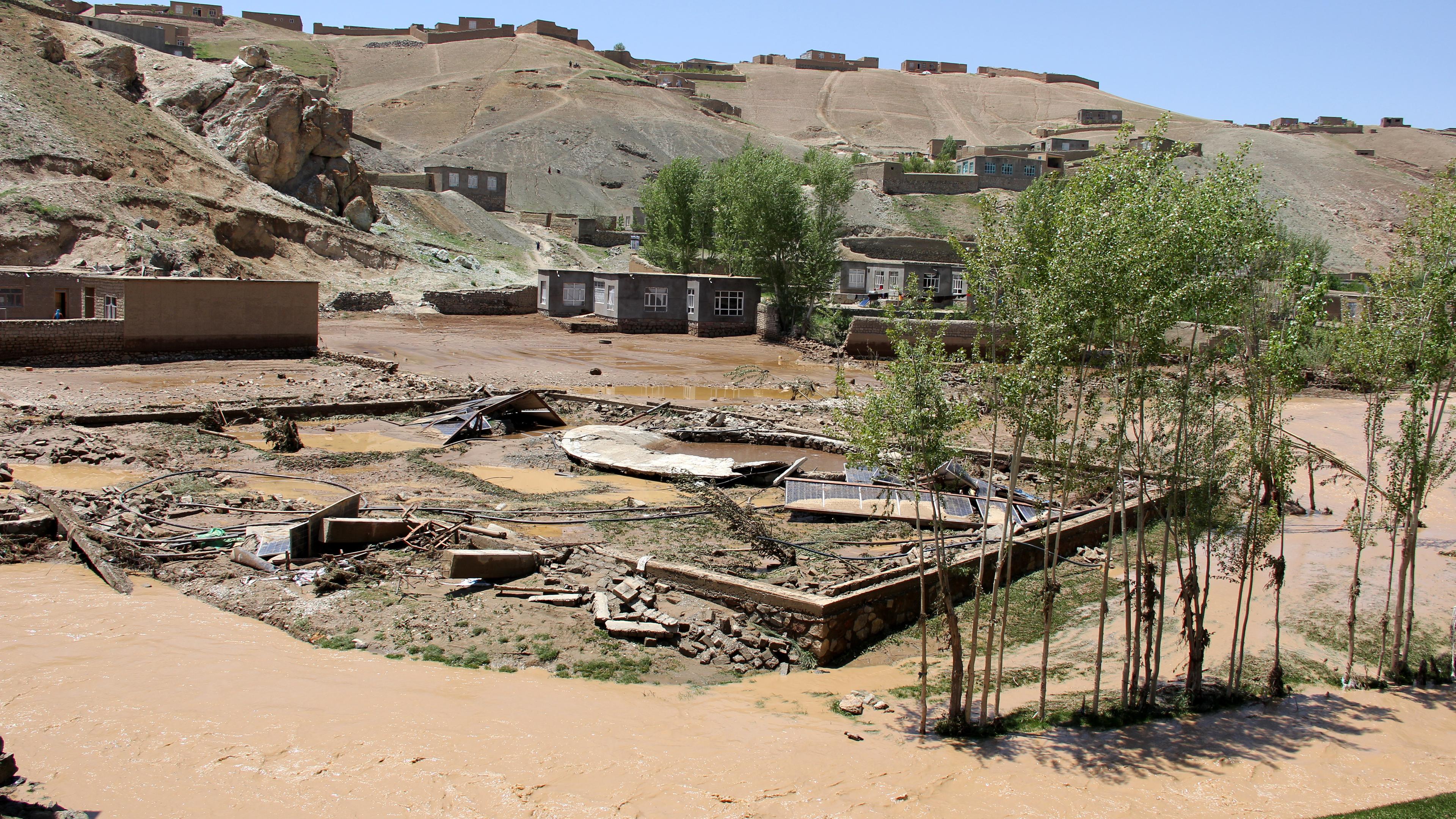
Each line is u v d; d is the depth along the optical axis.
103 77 68.56
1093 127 187.75
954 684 11.45
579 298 62.53
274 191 67.88
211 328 40.97
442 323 57.78
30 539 17.14
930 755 10.76
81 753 10.06
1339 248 110.38
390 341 49.81
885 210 99.12
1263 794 10.04
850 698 12.31
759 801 9.59
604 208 118.44
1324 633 15.16
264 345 42.53
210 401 31.02
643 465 24.98
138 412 27.91
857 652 14.40
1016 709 12.30
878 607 14.92
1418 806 9.83
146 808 9.08
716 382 42.81
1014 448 11.48
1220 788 10.16
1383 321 13.91
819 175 61.16
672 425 30.97
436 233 79.69
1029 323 11.42
